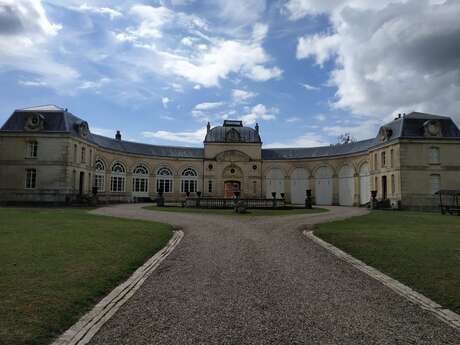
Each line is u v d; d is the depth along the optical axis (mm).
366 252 9945
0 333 4391
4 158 32625
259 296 6375
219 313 5516
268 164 48781
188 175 47562
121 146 43312
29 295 5723
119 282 7078
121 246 10211
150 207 30125
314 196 46688
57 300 5574
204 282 7227
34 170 32562
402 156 33062
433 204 32500
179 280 7355
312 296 6402
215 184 47219
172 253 10125
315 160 46844
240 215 22156
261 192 47812
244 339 4594
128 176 43375
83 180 35625
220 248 10906
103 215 20891
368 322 5219
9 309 5133
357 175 41688
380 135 37344
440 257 8984
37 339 4355
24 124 33062
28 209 24531
